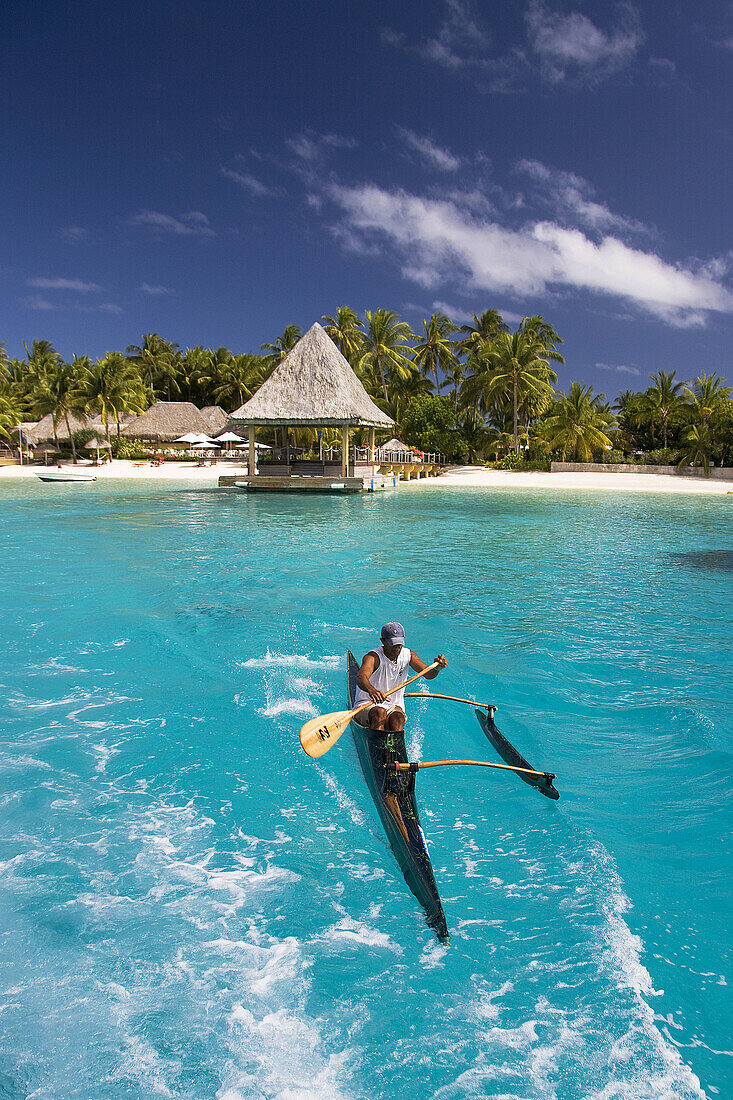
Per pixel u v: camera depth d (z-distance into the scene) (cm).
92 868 407
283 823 458
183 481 4294
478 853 425
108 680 714
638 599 1098
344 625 927
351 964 336
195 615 970
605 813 469
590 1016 304
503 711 638
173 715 628
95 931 357
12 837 438
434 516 2362
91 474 4691
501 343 5434
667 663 773
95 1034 297
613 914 366
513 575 1294
